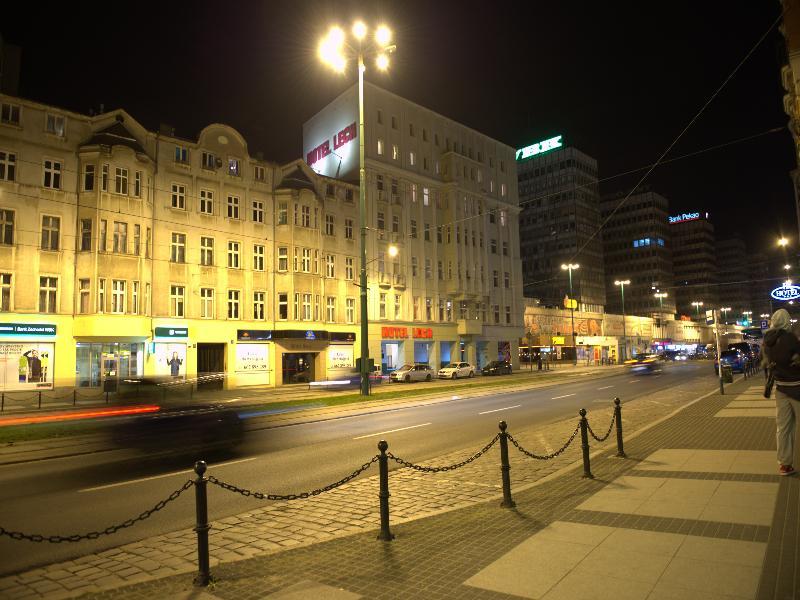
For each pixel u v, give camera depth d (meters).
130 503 7.85
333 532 6.31
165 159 32.72
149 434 13.92
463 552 5.23
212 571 5.11
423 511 7.06
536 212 108.00
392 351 46.72
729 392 21.52
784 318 7.50
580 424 8.38
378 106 47.81
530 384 32.38
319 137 52.06
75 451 12.10
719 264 154.12
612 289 122.06
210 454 11.65
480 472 9.27
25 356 26.70
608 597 4.07
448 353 52.22
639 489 7.16
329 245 41.41
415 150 50.72
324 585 4.62
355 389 31.09
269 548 5.82
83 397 23.09
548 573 4.57
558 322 73.12
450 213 52.34
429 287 50.25
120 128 30.84
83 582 5.03
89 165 29.30
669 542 5.12
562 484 7.82
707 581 4.24
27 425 14.98
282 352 36.94
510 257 59.94
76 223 28.88
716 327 21.12
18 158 27.30
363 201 24.38
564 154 105.62
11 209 26.91
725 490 6.82
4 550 6.04
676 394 22.64
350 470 9.83
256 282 36.31
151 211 31.59
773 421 12.77
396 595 4.32
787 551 4.75
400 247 47.44
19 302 26.75
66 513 7.35
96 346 29.06
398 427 15.16
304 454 11.42
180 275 32.66
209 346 34.00
